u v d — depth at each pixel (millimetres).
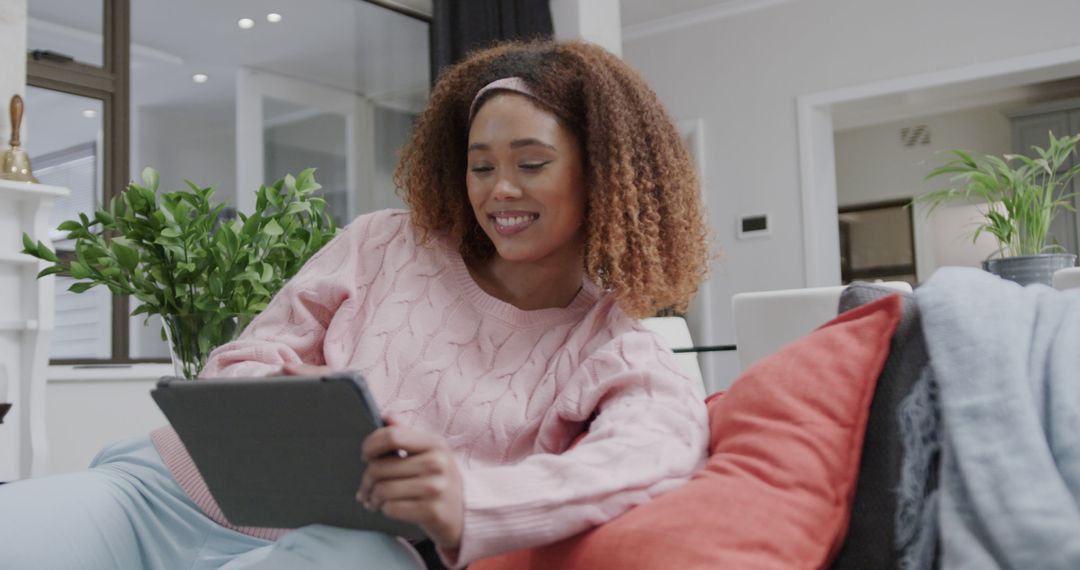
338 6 5680
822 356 926
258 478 870
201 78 4992
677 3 6426
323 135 5590
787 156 6266
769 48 6359
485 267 1302
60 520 1102
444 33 5648
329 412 750
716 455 921
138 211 1665
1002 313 855
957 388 809
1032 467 740
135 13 4730
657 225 1239
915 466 848
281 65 5371
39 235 3049
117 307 4340
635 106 1251
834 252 6336
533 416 1143
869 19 6031
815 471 848
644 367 1058
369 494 770
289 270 1796
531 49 1282
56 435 3918
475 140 1178
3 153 3248
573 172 1189
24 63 3484
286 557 839
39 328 2994
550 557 845
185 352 1668
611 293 1248
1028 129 6957
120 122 4469
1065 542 697
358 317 1234
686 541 789
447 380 1163
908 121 7902
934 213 7852
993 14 5660
